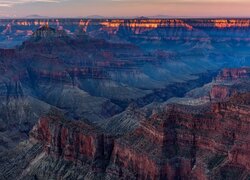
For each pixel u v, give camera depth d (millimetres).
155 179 159000
